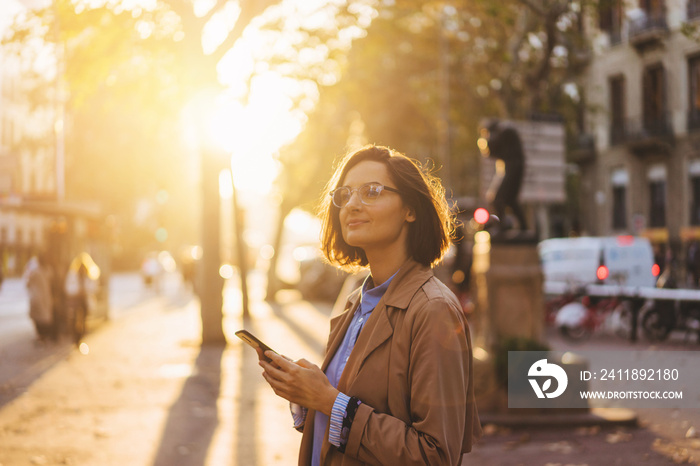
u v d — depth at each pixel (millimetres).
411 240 2279
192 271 35094
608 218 24391
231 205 21891
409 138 30531
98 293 19562
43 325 15477
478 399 8086
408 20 22422
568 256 21938
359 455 2008
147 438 7215
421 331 2033
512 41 19062
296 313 24578
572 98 18766
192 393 9758
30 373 11266
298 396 2074
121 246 69000
